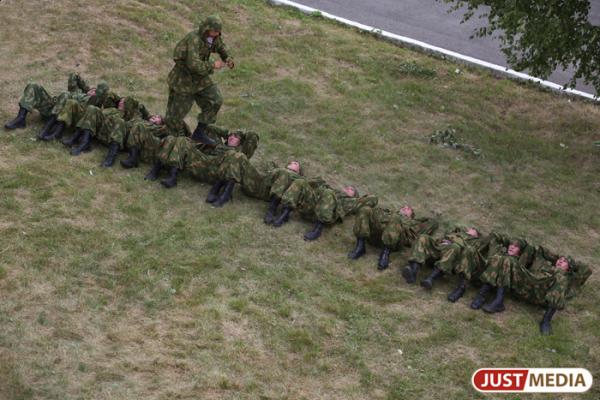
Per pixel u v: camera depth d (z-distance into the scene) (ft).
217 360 26.17
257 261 32.01
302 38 55.16
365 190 39.75
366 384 26.35
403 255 34.17
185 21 54.29
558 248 37.24
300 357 27.07
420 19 62.75
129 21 52.08
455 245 32.01
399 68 53.31
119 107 38.55
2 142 36.83
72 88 40.32
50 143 37.29
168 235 32.48
